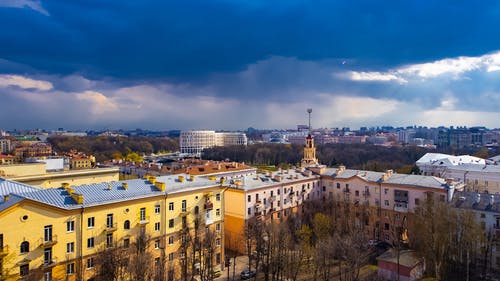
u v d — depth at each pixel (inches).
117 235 2815.0
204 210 3494.1
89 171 4884.4
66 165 5546.3
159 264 2874.0
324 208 4874.5
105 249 2659.9
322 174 5329.7
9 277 2206.0
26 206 2316.7
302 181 5002.5
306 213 4995.1
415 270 3307.1
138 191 3031.5
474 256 3449.8
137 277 2498.8
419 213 3747.5
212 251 3166.8
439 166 6190.9
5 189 2876.5
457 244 3410.4
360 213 4662.9
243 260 3912.4
